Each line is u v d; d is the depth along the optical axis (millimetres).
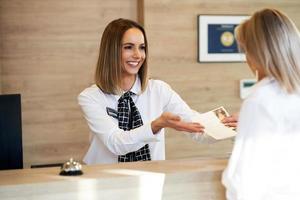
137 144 1974
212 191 1708
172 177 1648
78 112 4039
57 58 3963
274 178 1438
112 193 1586
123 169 1715
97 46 4027
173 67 4078
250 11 4211
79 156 4074
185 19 4062
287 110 1435
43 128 3986
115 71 2188
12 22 3857
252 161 1422
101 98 2215
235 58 4207
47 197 1520
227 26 4160
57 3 3922
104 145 2189
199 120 2018
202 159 1936
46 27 3920
